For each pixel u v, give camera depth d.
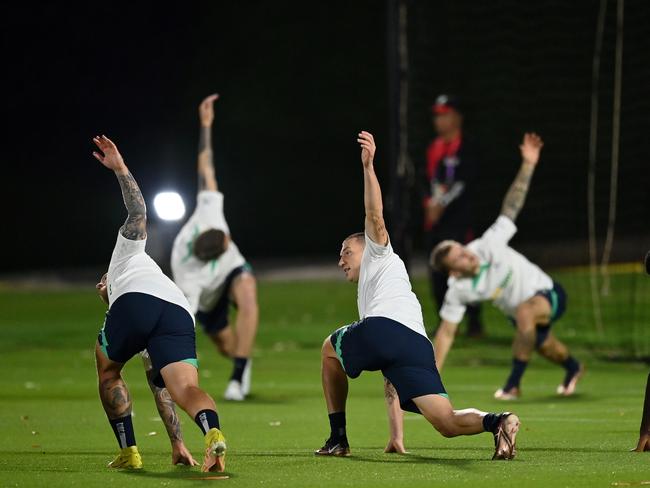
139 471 23.64
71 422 34.25
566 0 102.56
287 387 45.84
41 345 62.25
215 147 131.38
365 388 45.44
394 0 59.62
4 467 24.53
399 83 59.38
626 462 24.47
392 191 59.16
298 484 21.72
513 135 106.50
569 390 42.62
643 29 97.56
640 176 102.12
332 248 129.62
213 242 41.59
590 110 103.56
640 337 62.53
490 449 27.72
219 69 133.12
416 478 22.38
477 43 105.38
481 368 52.78
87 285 103.75
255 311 42.34
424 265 105.25
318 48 134.25
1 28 128.50
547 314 41.53
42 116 129.38
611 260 100.25
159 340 23.08
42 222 126.75
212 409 22.34
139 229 23.73
